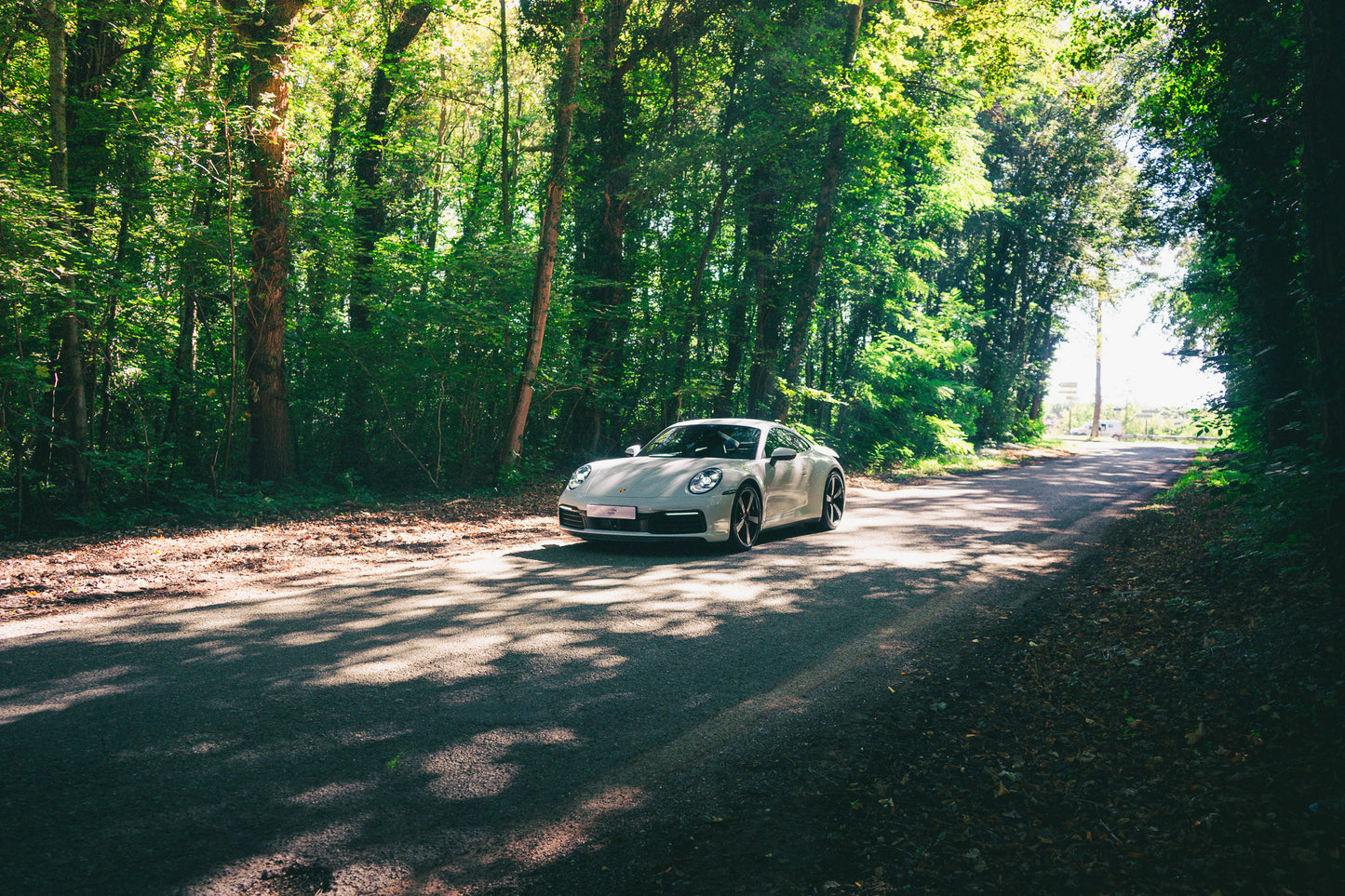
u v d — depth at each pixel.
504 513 10.02
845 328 22.64
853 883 2.23
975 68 16.52
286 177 11.12
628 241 17.67
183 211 11.01
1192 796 2.67
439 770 2.89
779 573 6.50
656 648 4.43
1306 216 4.54
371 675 3.89
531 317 12.78
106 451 10.10
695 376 17.62
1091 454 31.08
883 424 21.72
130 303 10.91
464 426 13.21
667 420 17.53
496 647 4.39
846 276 18.91
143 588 5.78
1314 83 4.41
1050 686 3.85
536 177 19.59
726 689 3.80
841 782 2.86
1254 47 7.20
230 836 2.41
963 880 2.24
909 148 18.78
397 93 17.12
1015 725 3.39
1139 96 19.11
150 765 2.87
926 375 23.17
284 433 11.44
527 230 18.31
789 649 4.44
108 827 2.43
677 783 2.83
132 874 2.19
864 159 17.17
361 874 2.23
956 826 2.55
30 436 9.28
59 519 9.08
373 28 16.58
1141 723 3.31
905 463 20.48
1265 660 3.69
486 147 20.36
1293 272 7.17
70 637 4.50
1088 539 8.45
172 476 11.68
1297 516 4.86
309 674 3.90
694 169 15.72
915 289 21.34
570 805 2.67
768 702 3.65
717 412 18.02
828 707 3.58
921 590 5.92
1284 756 2.85
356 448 13.59
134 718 3.30
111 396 11.84
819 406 20.86
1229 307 11.27
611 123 16.02
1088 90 14.96
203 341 13.30
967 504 12.00
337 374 13.24
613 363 16.98
